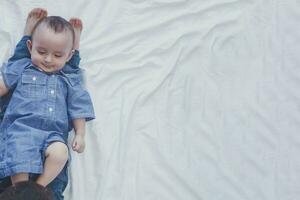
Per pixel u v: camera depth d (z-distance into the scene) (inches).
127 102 61.6
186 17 66.6
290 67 65.9
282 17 68.0
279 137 62.6
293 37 67.3
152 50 64.4
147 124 61.4
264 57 66.0
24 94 55.6
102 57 63.1
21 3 63.2
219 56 65.3
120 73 63.0
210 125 62.2
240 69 65.1
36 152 52.9
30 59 57.6
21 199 45.8
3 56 60.4
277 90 64.6
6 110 55.8
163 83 63.2
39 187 47.4
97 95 61.5
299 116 63.6
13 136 53.4
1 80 56.4
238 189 59.7
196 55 65.0
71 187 56.9
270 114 63.5
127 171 59.0
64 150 53.4
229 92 63.9
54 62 56.1
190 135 61.5
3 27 61.8
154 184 59.1
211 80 64.2
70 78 57.9
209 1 67.7
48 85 56.2
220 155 61.1
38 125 54.7
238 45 66.2
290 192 60.4
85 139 59.2
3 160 52.6
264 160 61.5
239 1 68.1
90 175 58.0
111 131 60.2
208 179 59.8
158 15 66.4
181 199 58.7
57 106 55.9
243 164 61.1
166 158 60.0
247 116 63.1
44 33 55.3
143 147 60.5
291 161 61.8
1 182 53.7
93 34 63.9
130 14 65.8
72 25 59.5
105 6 65.4
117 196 57.5
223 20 66.8
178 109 62.6
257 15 67.7
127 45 64.3
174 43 64.9
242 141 61.9
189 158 60.6
